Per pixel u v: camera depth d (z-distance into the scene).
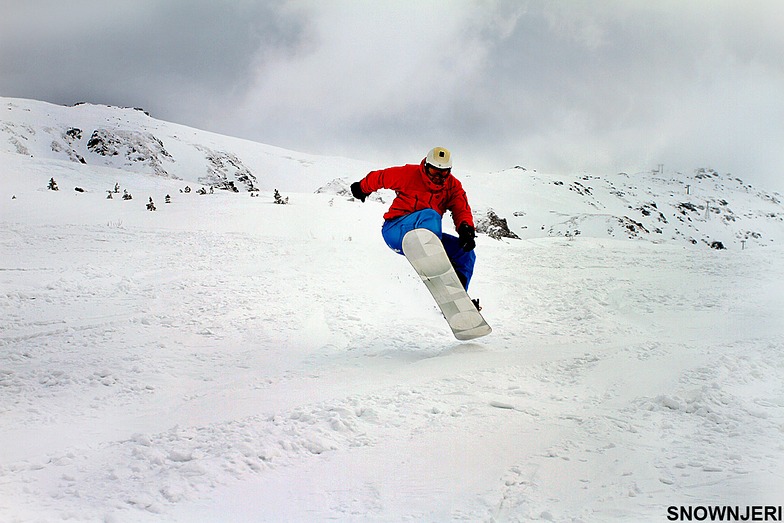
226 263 13.81
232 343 7.45
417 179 6.58
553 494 3.26
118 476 3.71
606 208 146.62
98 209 25.03
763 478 3.23
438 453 3.94
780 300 9.23
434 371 5.88
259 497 3.42
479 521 3.04
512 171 149.12
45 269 12.39
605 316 8.55
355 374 5.96
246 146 121.38
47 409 5.10
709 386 4.87
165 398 5.47
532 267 14.41
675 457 3.63
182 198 30.91
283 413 4.80
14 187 31.91
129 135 98.44
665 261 15.45
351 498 3.38
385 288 11.18
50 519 3.06
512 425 4.38
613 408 4.68
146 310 9.16
